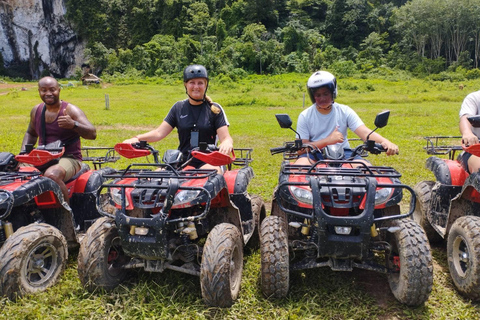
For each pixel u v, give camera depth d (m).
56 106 4.89
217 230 3.47
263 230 3.59
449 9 85.56
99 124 18.83
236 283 3.60
